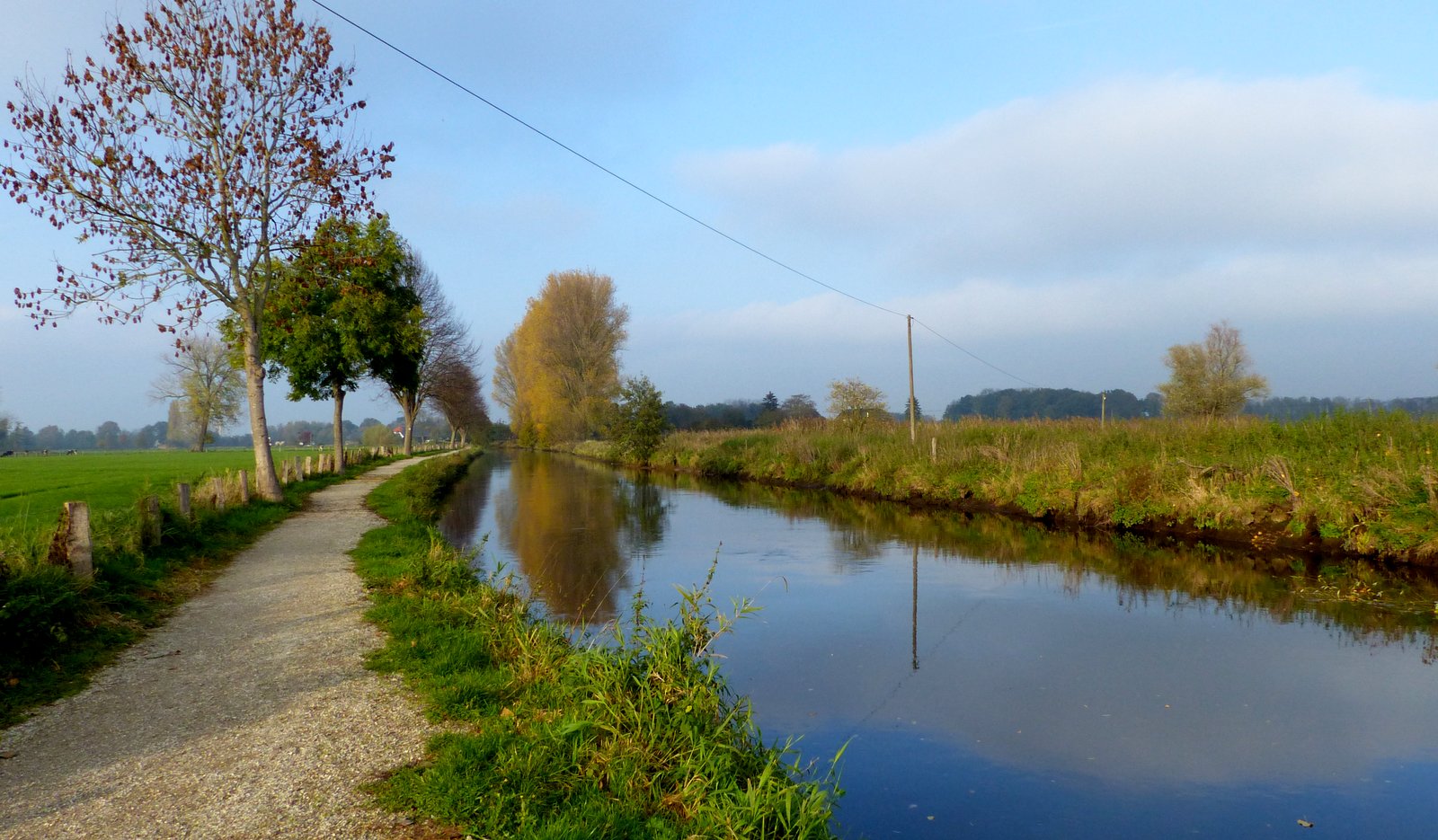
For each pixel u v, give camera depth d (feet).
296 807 12.25
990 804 16.08
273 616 25.00
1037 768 17.70
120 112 46.34
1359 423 51.13
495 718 15.98
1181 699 21.81
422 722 15.84
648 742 14.51
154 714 16.34
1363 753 18.42
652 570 39.83
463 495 82.53
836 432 107.34
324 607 26.22
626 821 11.93
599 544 47.91
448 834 11.49
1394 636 27.58
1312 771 17.54
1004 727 19.94
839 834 14.92
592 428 176.45
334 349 83.41
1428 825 15.31
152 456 183.83
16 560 21.47
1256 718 20.47
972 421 94.32
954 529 54.54
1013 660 25.26
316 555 36.99
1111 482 54.29
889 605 32.73
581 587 35.40
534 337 188.14
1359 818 15.61
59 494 59.98
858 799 16.31
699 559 43.01
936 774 17.42
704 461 123.24
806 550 46.16
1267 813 15.76
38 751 14.46
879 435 95.04
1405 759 18.08
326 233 54.03
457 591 27.68
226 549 37.55
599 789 13.09
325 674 19.06
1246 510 45.68
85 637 21.11
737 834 11.63
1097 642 27.22
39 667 18.80
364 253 76.18
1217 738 19.27
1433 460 41.75
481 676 18.39
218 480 49.85
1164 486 51.60
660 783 13.55
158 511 32.50
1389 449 43.91
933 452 72.74
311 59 50.83
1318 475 44.91
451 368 155.02
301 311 76.64
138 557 29.04
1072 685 22.93
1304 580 36.37
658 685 16.06
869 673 24.06
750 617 30.63
